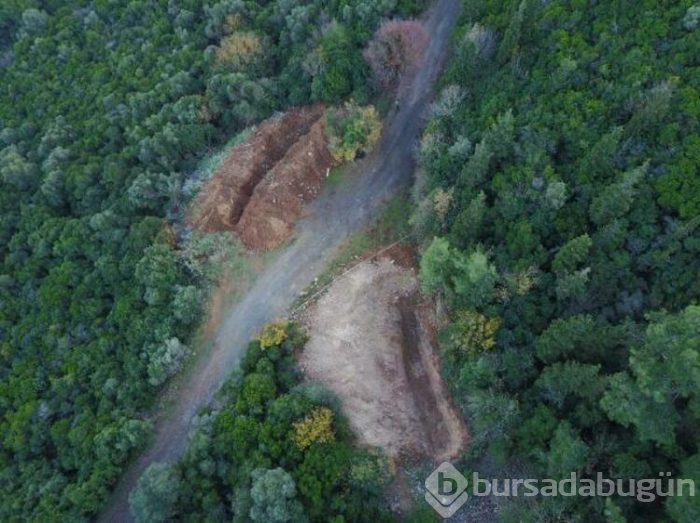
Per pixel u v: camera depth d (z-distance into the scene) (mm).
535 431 56375
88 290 83500
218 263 79562
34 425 76250
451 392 67125
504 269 65125
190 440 68188
